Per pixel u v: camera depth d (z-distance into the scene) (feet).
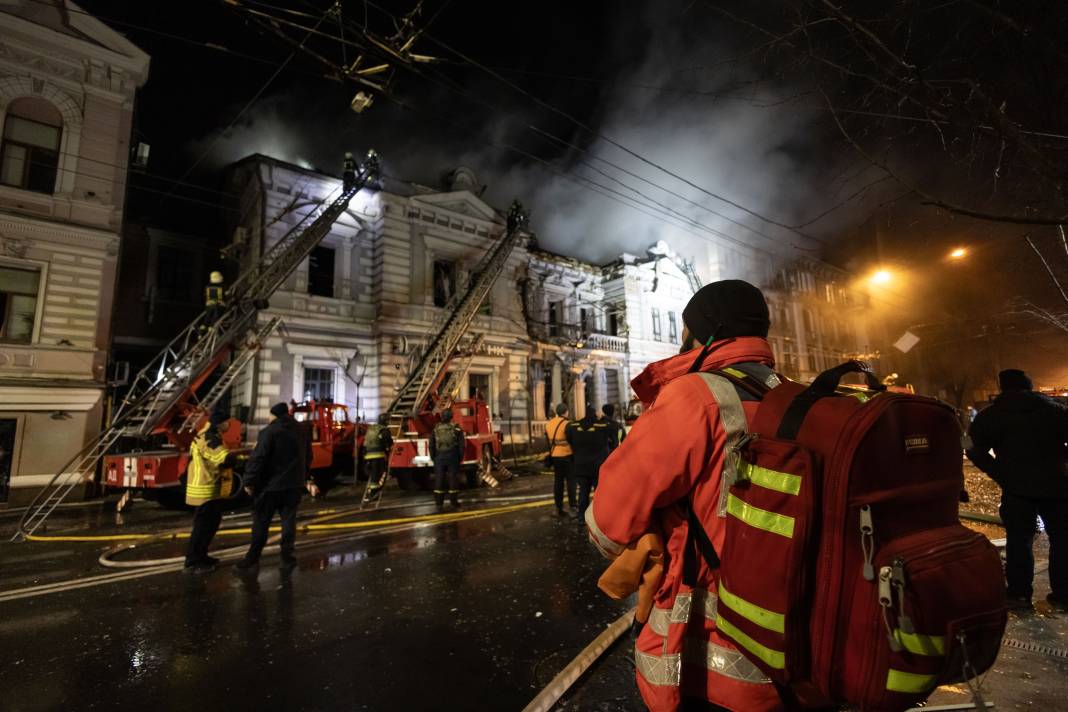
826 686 3.00
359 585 16.69
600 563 18.72
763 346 4.55
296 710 9.46
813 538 3.13
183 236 64.08
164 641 12.60
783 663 3.08
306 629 13.17
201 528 18.70
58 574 18.86
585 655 10.70
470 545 21.76
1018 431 12.59
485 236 71.15
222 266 66.03
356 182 59.57
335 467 45.16
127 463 33.04
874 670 2.83
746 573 3.34
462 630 12.91
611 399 84.23
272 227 55.42
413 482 44.45
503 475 47.65
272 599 15.51
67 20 43.78
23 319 40.57
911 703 2.82
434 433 32.07
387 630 13.01
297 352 55.31
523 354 71.26
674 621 3.85
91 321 42.86
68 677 10.87
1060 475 12.05
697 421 3.83
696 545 3.97
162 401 38.52
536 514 28.76
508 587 16.20
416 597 15.43
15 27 41.52
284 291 55.21
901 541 3.06
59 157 42.98
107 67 45.70
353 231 61.46
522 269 74.54
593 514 4.03
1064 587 12.19
